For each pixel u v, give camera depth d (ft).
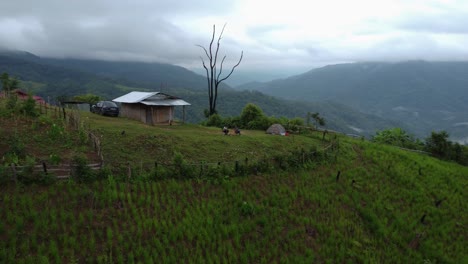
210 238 51.44
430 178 93.56
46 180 53.01
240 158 81.25
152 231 50.19
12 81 134.72
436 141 141.38
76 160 57.31
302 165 82.84
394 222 68.18
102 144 73.00
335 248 56.90
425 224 71.20
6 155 57.88
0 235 42.68
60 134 72.08
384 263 57.00
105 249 44.60
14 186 51.01
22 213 46.50
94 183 55.98
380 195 76.79
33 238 42.86
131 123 106.42
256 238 54.70
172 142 82.79
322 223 62.18
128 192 56.39
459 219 76.07
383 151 113.09
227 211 58.95
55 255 41.52
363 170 88.33
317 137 120.16
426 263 59.00
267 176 73.56
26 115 82.07
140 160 69.15
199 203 58.85
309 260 52.06
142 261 44.57
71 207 50.08
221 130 121.39
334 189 75.61
